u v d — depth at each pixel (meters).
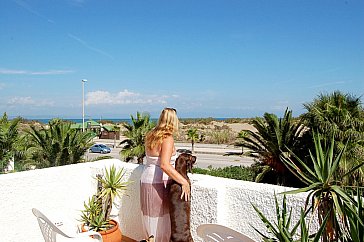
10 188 3.75
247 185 3.35
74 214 4.42
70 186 4.38
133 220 4.25
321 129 12.55
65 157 18.80
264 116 14.84
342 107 13.57
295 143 13.96
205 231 2.22
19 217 3.84
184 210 3.19
